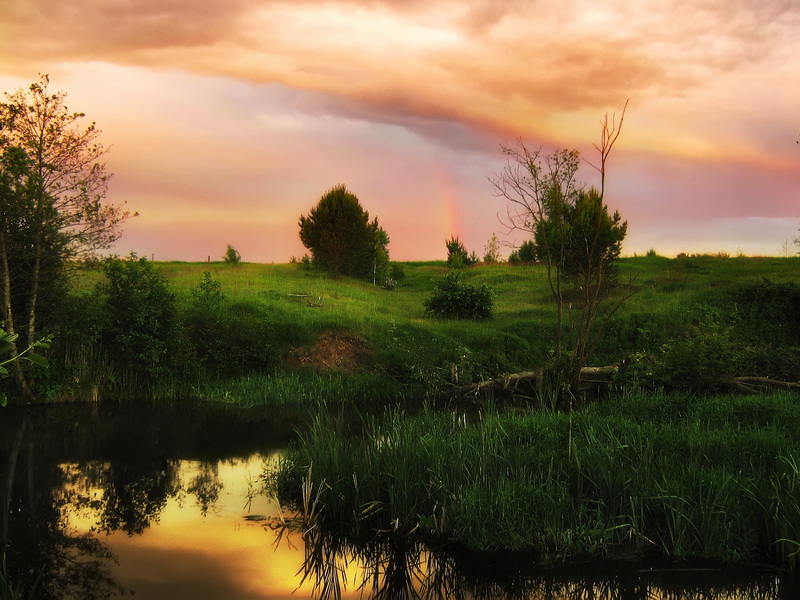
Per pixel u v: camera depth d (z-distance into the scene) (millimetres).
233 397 15969
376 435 9617
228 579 6133
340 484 8047
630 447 8266
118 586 5926
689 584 6035
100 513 8000
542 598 5852
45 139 14758
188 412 14711
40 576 5996
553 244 19234
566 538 6637
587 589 5984
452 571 6344
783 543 6359
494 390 17297
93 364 16031
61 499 8547
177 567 6395
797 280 25812
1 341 4004
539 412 11883
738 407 11820
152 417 14156
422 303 28344
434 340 20016
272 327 19234
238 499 8539
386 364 18672
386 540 7074
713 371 16297
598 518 6836
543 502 7031
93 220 15445
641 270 33312
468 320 24359
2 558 6574
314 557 6695
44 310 15398
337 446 8797
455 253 45844
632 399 13312
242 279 29578
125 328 16375
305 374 17750
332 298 26453
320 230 36312
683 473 7379
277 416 14352
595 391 17609
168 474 9766
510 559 6559
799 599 5750
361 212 36938
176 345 17000
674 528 6684
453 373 17422
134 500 8500
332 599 5785
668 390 16625
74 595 5719
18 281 15148
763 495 6852
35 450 11250
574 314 23516
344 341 19422
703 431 9562
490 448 8102
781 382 15875
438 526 7117
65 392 15617
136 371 16672
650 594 5859
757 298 23547
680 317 22188
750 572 6246
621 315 22625
